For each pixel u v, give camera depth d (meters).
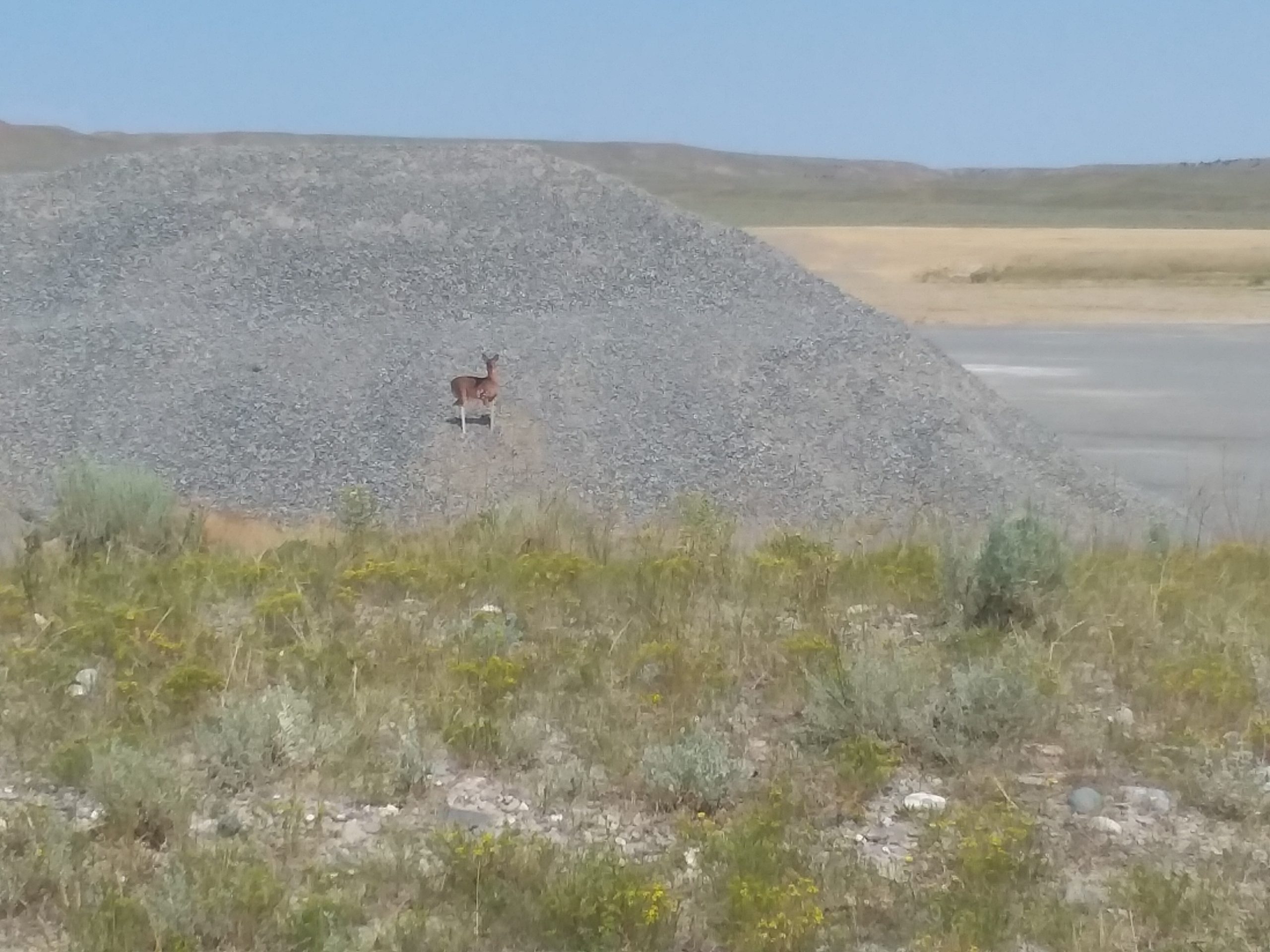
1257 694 7.02
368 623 8.21
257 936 4.39
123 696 6.63
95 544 10.64
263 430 16.59
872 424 17.50
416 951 4.37
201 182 25.58
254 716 5.96
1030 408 24.61
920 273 54.19
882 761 5.97
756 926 4.47
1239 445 21.22
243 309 21.14
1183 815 5.71
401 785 5.76
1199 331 37.31
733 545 11.09
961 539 10.16
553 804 5.67
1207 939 4.48
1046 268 55.78
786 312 21.84
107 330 19.59
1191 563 10.30
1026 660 7.20
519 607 8.57
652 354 19.31
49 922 4.55
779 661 7.42
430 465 15.80
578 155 187.25
